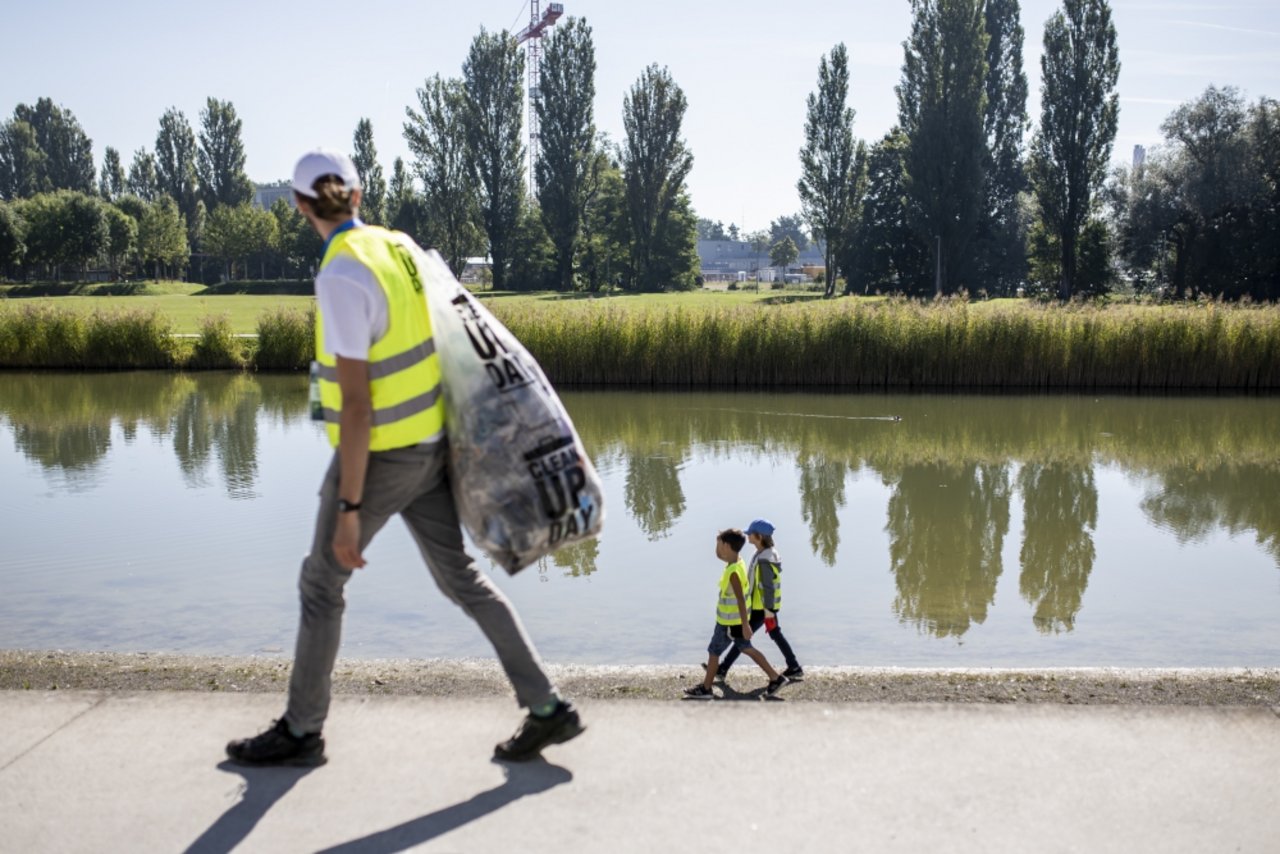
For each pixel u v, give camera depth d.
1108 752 3.54
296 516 12.43
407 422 3.09
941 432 20.75
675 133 80.06
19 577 9.55
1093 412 23.94
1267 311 28.81
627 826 3.07
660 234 81.62
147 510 12.80
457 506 3.29
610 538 11.59
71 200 94.19
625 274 87.75
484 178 81.56
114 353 33.47
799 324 29.00
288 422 21.48
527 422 3.21
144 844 2.96
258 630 7.88
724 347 28.97
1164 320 28.34
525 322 29.38
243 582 9.37
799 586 9.73
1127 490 14.91
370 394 3.04
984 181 68.69
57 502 13.32
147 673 5.27
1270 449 18.75
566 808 3.17
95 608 8.52
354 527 3.04
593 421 22.20
